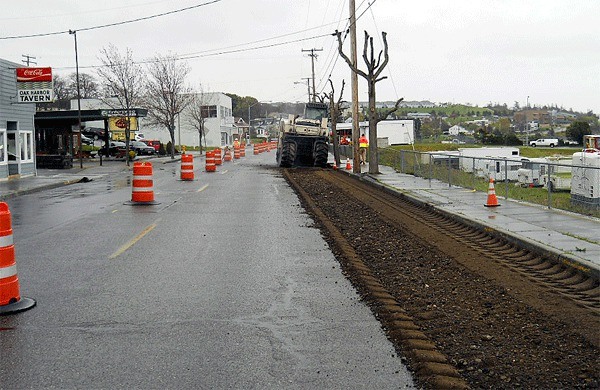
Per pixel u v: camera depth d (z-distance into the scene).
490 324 6.99
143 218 16.22
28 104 33.69
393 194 22.89
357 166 33.03
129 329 6.86
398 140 68.00
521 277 9.36
